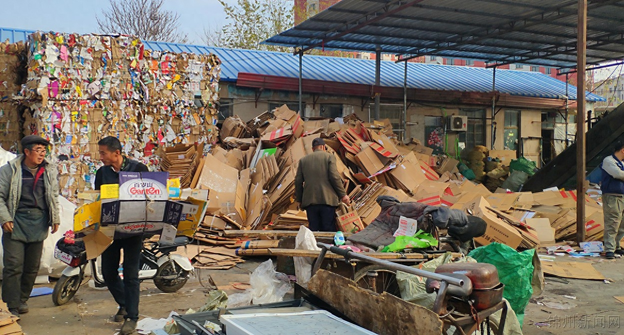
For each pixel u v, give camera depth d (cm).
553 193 1120
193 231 489
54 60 965
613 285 669
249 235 768
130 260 466
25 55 1039
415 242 534
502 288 344
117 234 446
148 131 1088
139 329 469
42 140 506
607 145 1440
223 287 611
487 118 2047
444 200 1016
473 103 1977
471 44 1641
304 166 741
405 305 319
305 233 568
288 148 1092
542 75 2598
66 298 549
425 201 974
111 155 457
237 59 1870
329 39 1452
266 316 338
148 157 1079
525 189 1598
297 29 1403
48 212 516
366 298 347
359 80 1872
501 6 1245
